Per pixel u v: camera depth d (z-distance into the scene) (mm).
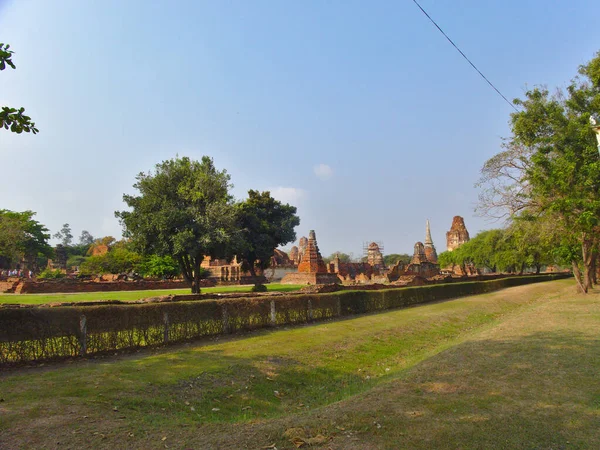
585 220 19641
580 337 11922
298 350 11875
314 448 5148
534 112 23156
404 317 19766
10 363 9172
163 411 6988
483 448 5066
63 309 10094
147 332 11695
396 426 5824
